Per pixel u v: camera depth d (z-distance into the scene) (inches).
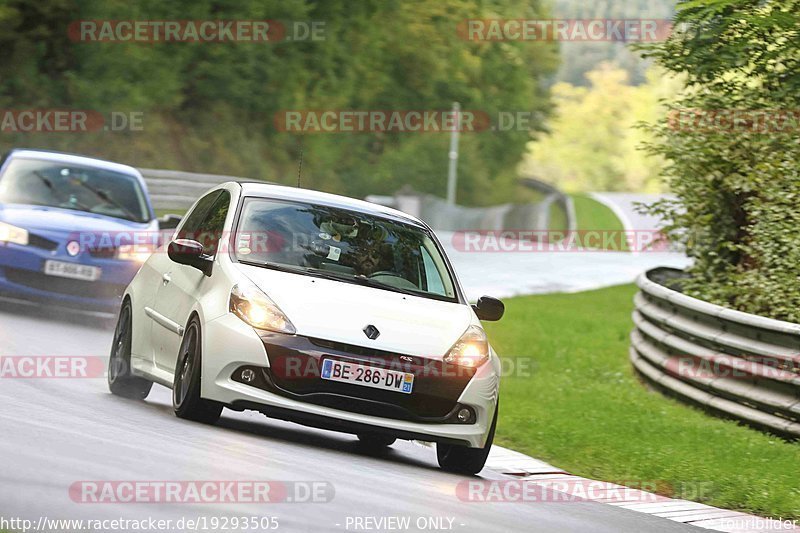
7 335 1663.4
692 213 2070.6
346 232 1234.0
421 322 1134.4
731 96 1948.8
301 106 7175.2
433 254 1269.7
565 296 4052.7
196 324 1122.7
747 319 1619.1
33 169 2066.9
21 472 726.5
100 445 861.8
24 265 1873.8
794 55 1847.9
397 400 1083.9
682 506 1114.7
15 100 5462.6
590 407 1713.8
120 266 1921.8
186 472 808.9
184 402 1114.7
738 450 1381.6
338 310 1109.7
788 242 1782.7
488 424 1125.7
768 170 1867.6
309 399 1070.4
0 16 5300.2
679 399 1822.1
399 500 853.2
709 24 1871.3
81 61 5679.1
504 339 2593.5
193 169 6269.7
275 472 871.7
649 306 2054.6
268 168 6830.7
